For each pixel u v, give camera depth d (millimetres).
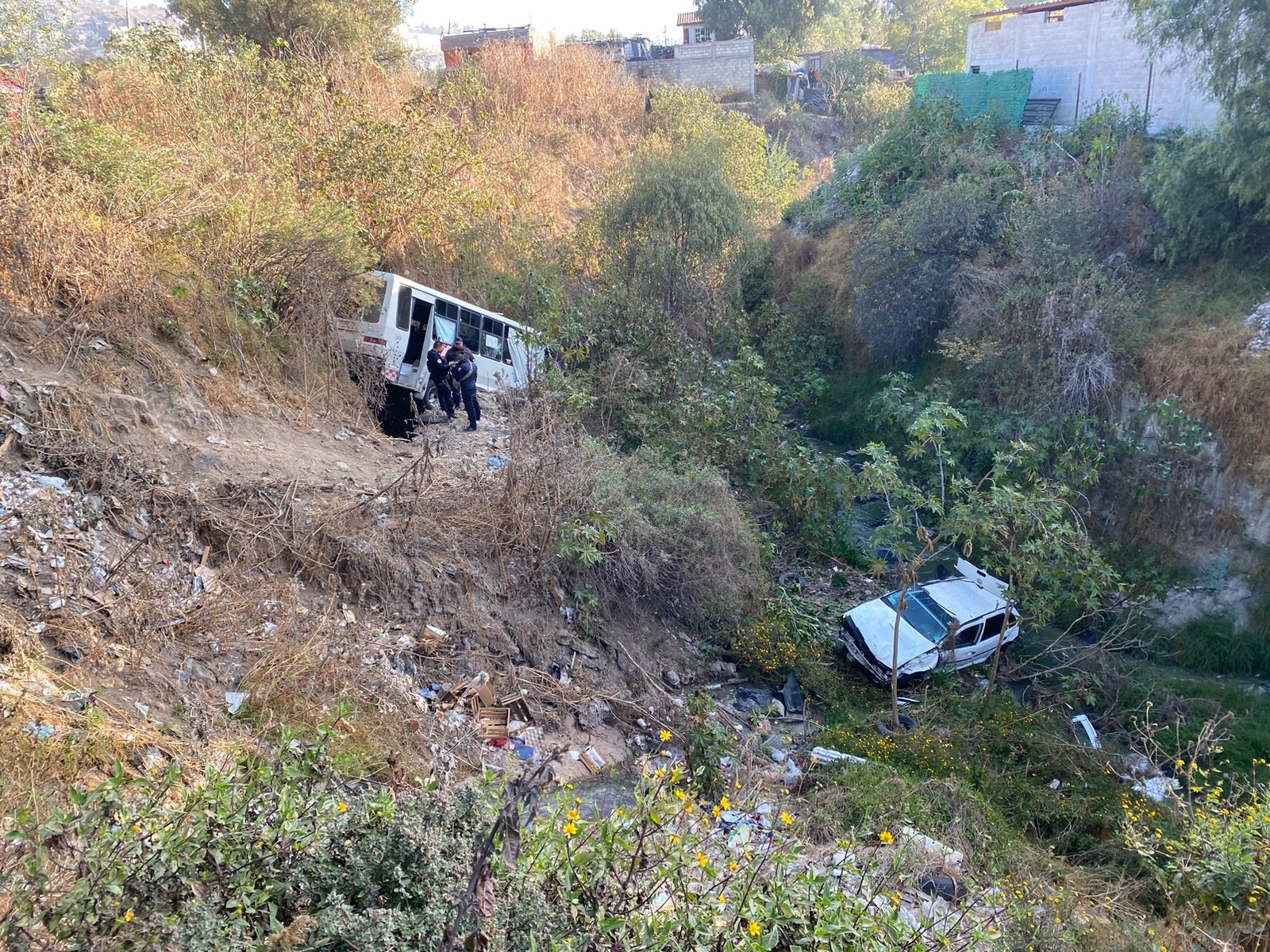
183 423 8469
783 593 11484
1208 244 14984
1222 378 13000
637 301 15633
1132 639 11688
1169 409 13031
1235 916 6648
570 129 27094
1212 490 12805
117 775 3705
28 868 3244
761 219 23047
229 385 9430
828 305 21047
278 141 13727
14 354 7570
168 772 4016
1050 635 12055
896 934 4242
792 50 46969
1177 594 12492
